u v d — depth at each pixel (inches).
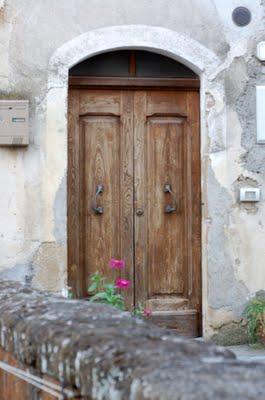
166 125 280.4
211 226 271.7
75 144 274.5
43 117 262.1
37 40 262.1
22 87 261.0
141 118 279.0
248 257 273.6
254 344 267.7
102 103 277.1
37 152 261.7
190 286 278.7
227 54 273.3
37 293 134.4
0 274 259.8
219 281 271.6
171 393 67.5
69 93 274.7
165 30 269.3
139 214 278.1
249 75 274.7
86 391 84.2
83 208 275.4
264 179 275.1
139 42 267.6
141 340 86.7
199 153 279.1
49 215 261.1
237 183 273.6
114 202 277.3
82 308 112.6
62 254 261.7
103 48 265.9
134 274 277.6
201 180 275.6
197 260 278.7
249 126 274.5
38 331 100.7
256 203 274.5
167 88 279.4
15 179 260.8
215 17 272.7
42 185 261.6
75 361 87.3
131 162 278.2
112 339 87.4
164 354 80.2
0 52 260.5
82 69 274.4
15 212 260.8
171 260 279.3
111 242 276.8
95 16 265.4
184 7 270.7
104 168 277.3
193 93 279.4
